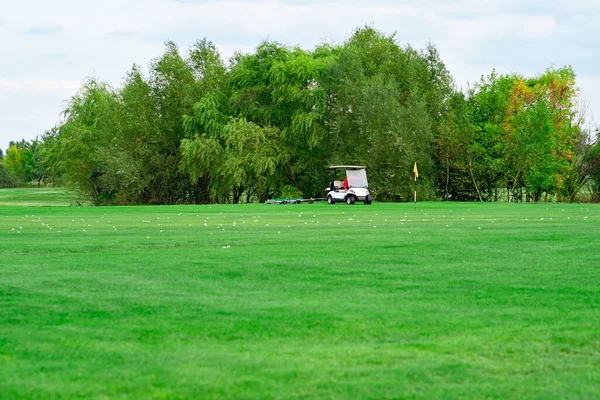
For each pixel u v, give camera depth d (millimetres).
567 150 72000
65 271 14172
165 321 9578
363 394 6531
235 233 23406
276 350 8109
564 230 23734
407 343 8406
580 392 6594
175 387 6754
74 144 75188
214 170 66375
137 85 73062
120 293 11648
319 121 66250
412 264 15125
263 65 68000
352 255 16656
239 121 64750
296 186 69438
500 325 9312
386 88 63781
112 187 73500
